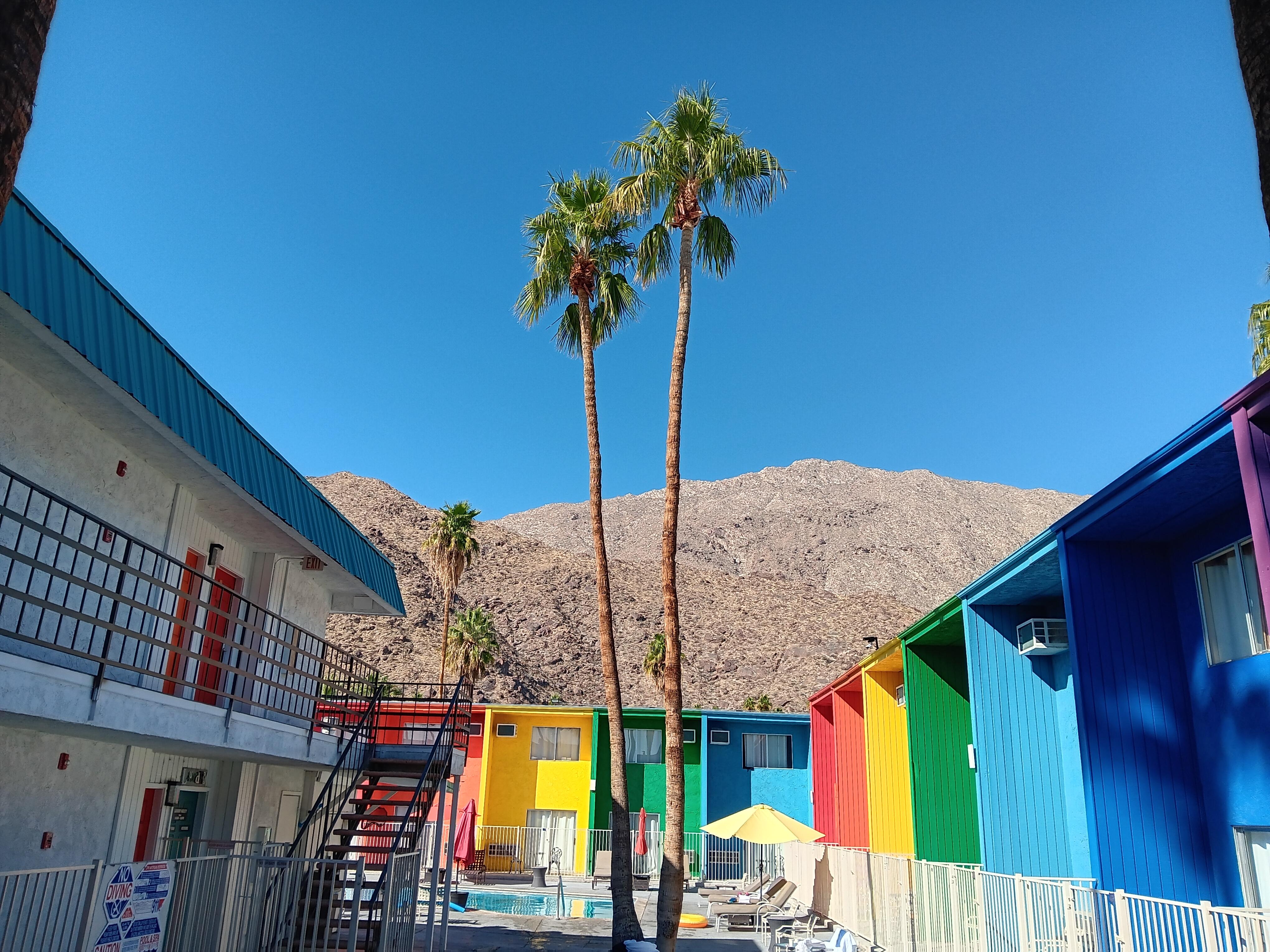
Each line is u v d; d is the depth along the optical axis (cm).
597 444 1742
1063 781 1470
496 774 3519
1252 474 812
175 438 934
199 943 956
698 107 1641
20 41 293
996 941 1200
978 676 1515
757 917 2133
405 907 1152
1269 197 309
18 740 950
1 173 286
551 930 2016
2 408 866
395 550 14825
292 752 1280
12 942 694
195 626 1047
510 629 13275
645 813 3462
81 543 798
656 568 17150
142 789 1205
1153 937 883
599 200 1855
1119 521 1136
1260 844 1034
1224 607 1112
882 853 1864
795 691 12369
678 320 1622
